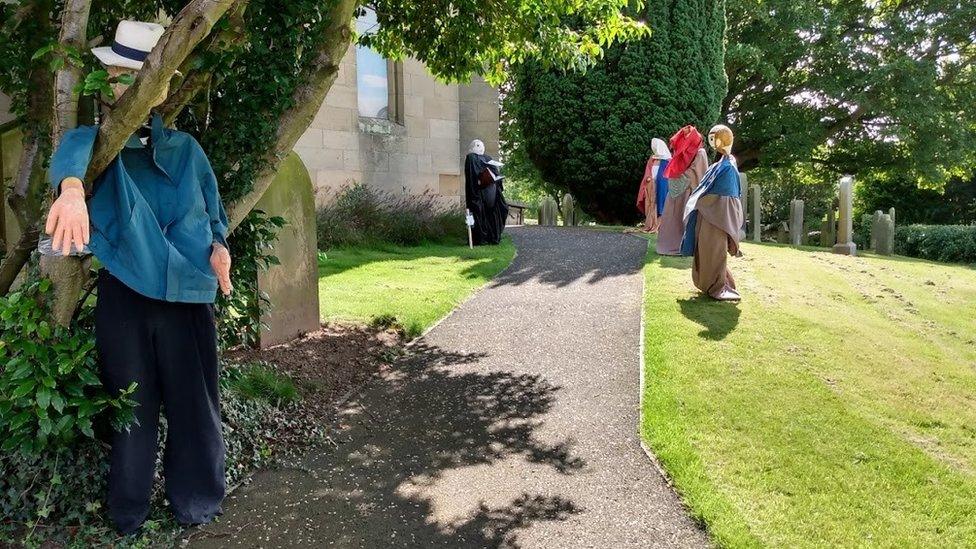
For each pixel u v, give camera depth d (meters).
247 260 3.95
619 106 14.27
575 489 3.50
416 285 7.95
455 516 3.21
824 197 26.23
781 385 4.82
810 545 3.04
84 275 2.82
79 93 2.44
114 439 2.75
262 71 3.50
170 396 2.82
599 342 5.89
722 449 3.91
